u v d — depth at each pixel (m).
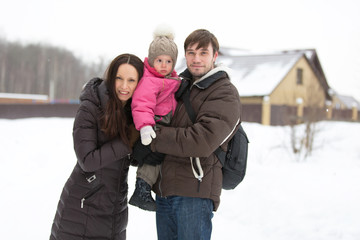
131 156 2.62
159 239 2.77
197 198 2.47
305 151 10.59
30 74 55.78
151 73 2.60
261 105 23.17
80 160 2.34
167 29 2.69
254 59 26.47
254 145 11.88
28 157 9.07
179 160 2.49
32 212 5.00
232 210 5.44
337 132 14.07
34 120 20.67
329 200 5.37
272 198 5.57
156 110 2.53
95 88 2.47
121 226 2.60
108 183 2.47
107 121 2.36
